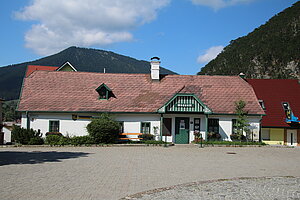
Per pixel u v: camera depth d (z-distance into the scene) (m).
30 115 27.94
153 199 9.34
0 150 21.92
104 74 32.53
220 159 18.56
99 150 22.08
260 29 105.81
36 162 15.98
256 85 38.59
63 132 27.84
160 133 27.30
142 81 31.81
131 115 28.17
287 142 33.56
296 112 34.88
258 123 28.77
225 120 28.61
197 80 32.38
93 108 28.11
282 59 84.62
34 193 9.73
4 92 160.50
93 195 9.65
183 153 21.12
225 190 10.59
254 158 19.45
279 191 10.59
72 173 13.04
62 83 30.91
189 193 10.10
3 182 11.16
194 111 27.12
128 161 16.78
